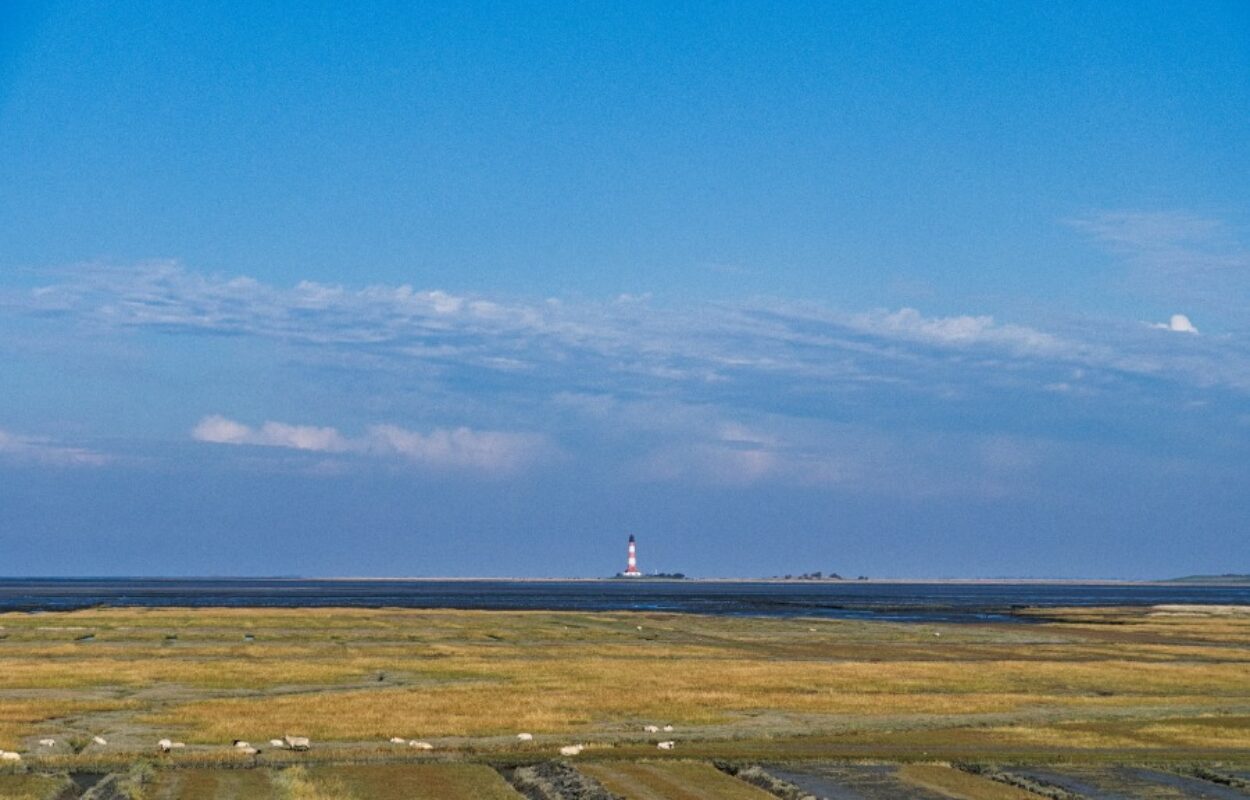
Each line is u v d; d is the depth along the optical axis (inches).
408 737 3137.3
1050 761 2928.2
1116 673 4931.1
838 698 3973.9
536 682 4414.4
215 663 5017.2
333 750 2923.2
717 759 2891.2
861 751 3029.0
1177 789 2620.6
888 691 4215.1
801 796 2481.5
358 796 2426.2
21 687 4104.3
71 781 2536.9
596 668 4963.1
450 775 2650.1
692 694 4020.7
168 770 2652.6
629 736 3206.2
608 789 2503.7
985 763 2888.8
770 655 5974.4
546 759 2876.5
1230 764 2903.5
